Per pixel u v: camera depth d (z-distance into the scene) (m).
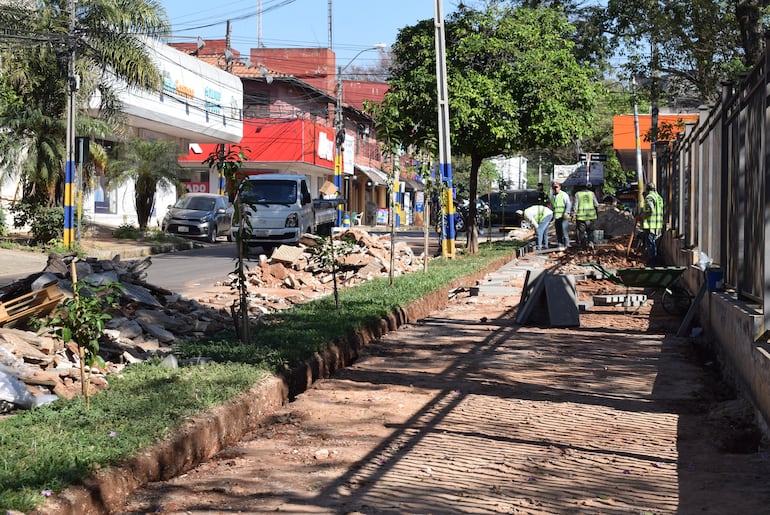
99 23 28.11
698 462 6.33
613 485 5.80
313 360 9.11
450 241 23.84
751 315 7.93
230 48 62.16
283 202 29.17
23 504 4.42
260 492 5.55
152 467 5.61
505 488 5.71
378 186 83.12
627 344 11.70
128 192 42.50
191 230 34.66
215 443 6.49
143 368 8.02
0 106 27.53
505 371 9.74
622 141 48.59
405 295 14.58
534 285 13.98
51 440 5.53
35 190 28.97
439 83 23.25
